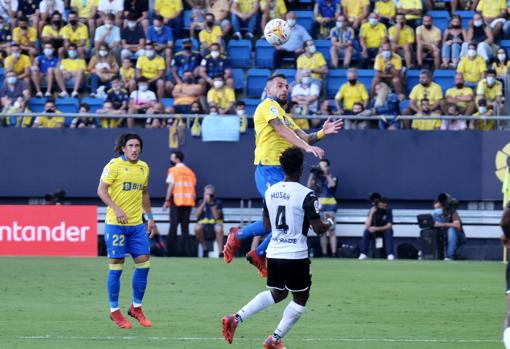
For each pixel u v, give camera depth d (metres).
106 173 43.00
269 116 41.28
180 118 91.62
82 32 101.44
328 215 87.81
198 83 95.06
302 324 44.00
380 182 90.25
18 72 98.06
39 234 84.50
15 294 54.84
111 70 98.94
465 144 90.06
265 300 35.09
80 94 99.62
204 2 106.06
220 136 90.31
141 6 103.31
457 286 61.03
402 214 90.62
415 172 90.19
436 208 87.69
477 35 100.50
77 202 91.50
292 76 98.12
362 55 100.56
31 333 40.44
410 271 71.88
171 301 52.34
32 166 90.81
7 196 90.88
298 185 34.66
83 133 90.81
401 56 100.56
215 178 90.75
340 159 90.44
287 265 34.41
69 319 44.88
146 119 93.00
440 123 91.19
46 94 97.62
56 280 62.72
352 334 41.00
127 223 42.78
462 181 90.06
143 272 42.94
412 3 103.81
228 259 42.97
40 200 91.38
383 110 91.75
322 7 104.44
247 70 101.50
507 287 30.41
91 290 57.09
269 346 35.09
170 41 100.06
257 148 42.47
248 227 42.44
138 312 42.88
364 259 86.12
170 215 88.38
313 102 93.69
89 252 84.50
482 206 90.50
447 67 99.00
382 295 55.88
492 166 89.94
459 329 42.69
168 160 90.69
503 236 31.17
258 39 104.75
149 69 96.25
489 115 91.56
